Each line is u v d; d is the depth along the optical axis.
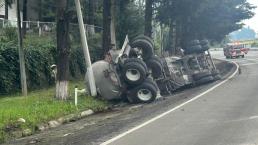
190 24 47.84
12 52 26.05
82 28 22.25
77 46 35.81
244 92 22.28
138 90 21.83
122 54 22.70
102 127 14.35
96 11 49.25
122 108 20.36
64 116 17.08
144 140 11.38
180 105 18.58
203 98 20.69
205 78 28.97
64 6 21.52
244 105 17.25
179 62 27.47
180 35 48.50
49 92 25.61
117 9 44.50
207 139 11.02
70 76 33.25
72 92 24.08
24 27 35.59
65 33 21.27
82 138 12.48
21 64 23.66
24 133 14.11
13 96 24.27
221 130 12.15
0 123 14.30
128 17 46.16
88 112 18.73
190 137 11.41
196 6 42.34
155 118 15.26
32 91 27.02
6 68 25.52
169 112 16.59
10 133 13.77
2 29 31.00
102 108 20.06
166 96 24.58
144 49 24.06
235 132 11.73
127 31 45.56
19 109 17.28
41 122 15.52
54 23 39.84
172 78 26.00
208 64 30.17
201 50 29.44
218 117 14.57
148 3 39.03
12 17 49.00
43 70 29.28
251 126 12.51
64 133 13.91
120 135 12.34
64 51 21.12
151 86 21.86
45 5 47.53
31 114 16.22
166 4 42.12
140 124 14.14
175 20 45.25
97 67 22.11
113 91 21.84
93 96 22.11
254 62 55.78
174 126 13.30
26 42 31.30
